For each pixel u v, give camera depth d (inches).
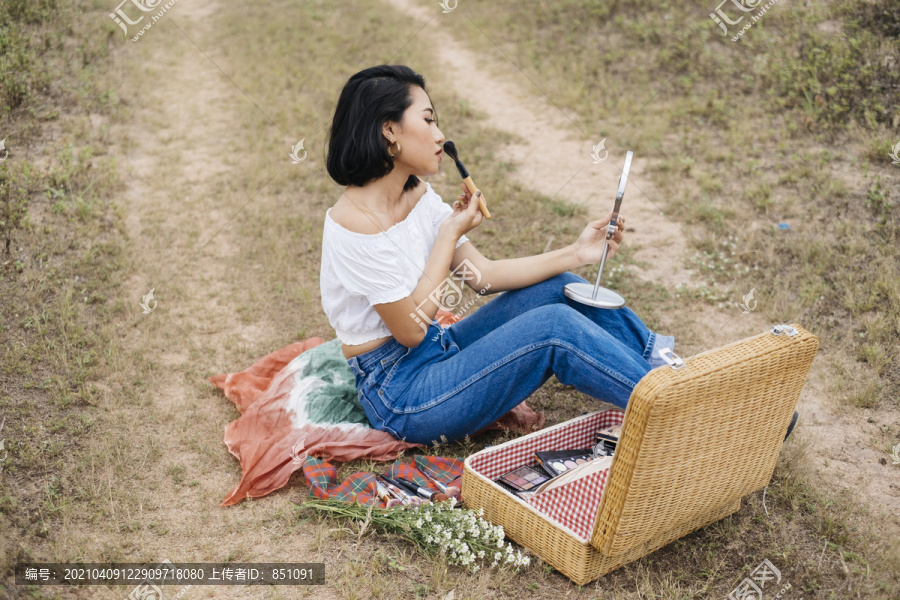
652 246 194.4
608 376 105.0
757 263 180.1
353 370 121.7
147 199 211.8
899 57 236.1
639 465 83.5
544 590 95.0
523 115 279.4
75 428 123.8
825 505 108.7
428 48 348.5
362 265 108.4
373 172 108.1
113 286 167.8
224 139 256.7
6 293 157.0
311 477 110.5
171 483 114.3
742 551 102.3
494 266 123.6
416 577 96.9
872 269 166.6
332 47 346.6
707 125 254.2
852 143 218.5
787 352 90.4
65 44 292.2
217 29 371.2
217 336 155.6
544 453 112.4
